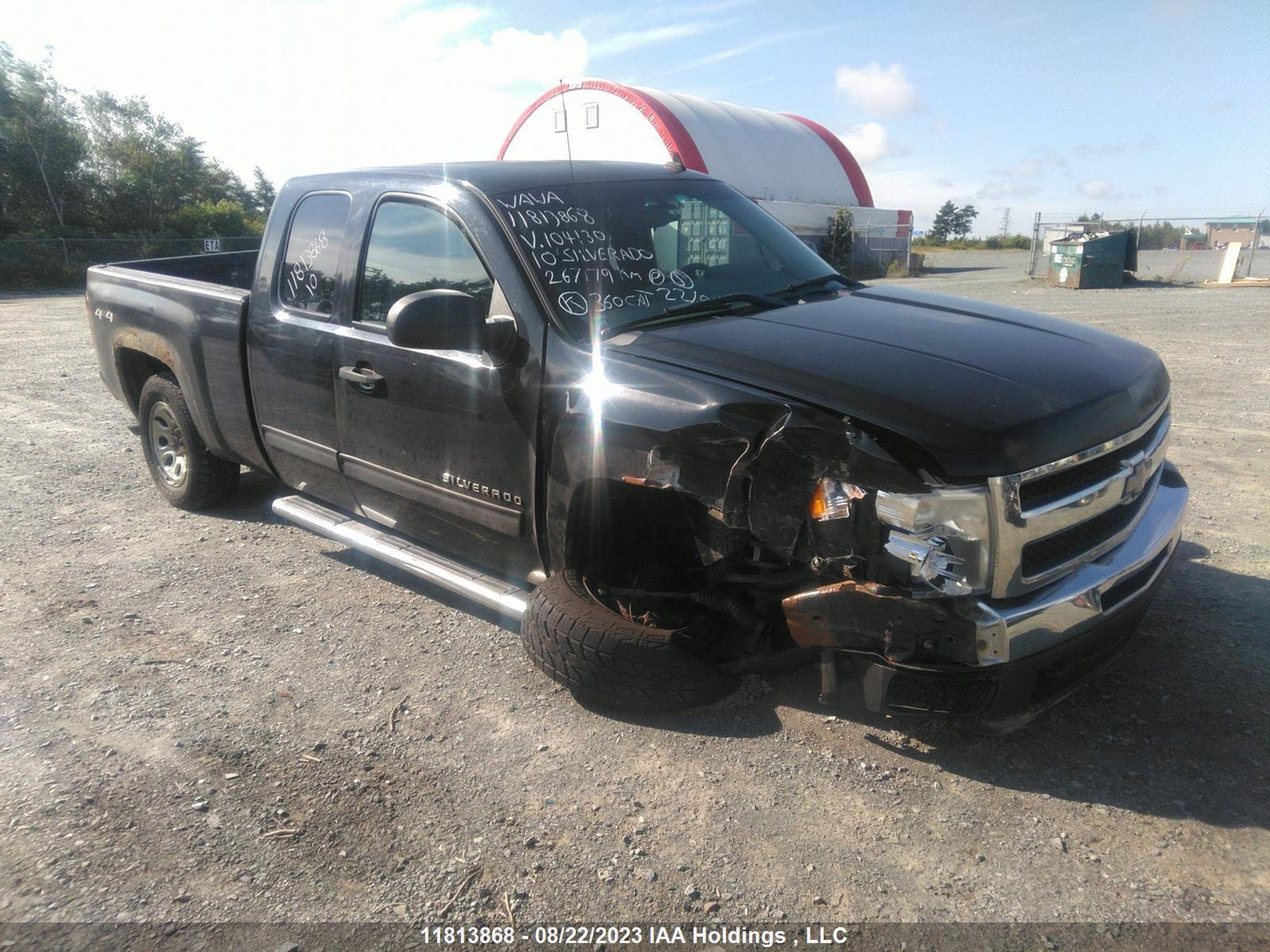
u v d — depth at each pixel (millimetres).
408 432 3746
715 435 2666
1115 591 2785
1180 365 9539
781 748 2979
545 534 3354
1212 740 2914
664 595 3195
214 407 4902
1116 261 21516
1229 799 2633
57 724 3273
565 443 3098
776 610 3049
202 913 2365
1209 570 4191
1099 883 2342
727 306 3496
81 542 5133
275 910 2371
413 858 2551
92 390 9656
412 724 3232
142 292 5387
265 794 2855
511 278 3361
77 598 4367
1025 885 2350
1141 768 2791
